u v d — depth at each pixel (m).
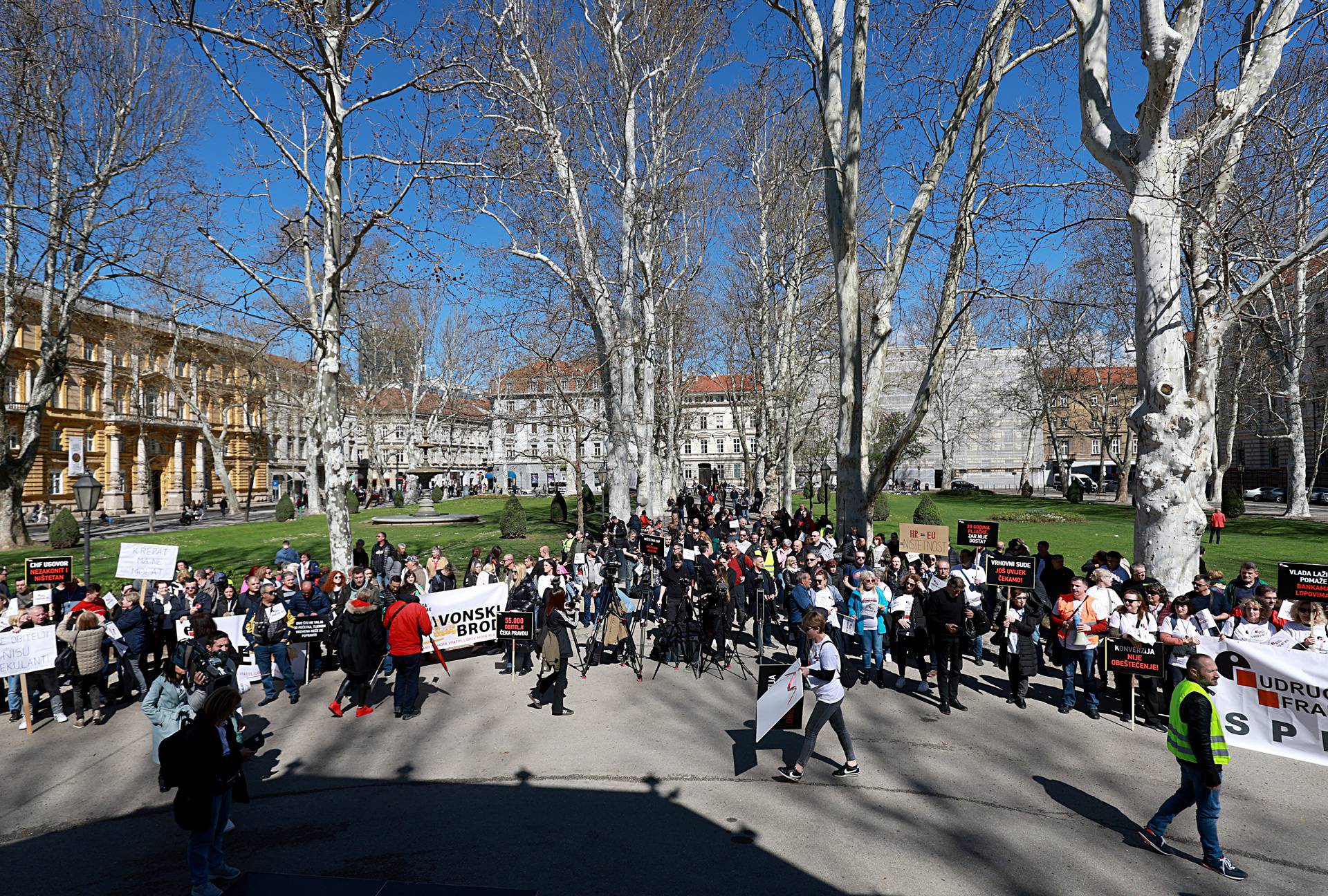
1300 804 7.18
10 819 7.25
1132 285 26.00
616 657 13.16
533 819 6.91
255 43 13.17
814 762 8.27
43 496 50.66
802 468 60.50
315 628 11.72
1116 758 8.37
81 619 10.12
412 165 15.52
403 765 8.37
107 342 55.62
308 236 16.42
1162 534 11.38
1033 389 61.34
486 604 13.59
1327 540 27.78
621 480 27.02
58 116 21.38
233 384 63.47
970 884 5.68
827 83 15.32
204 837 5.62
